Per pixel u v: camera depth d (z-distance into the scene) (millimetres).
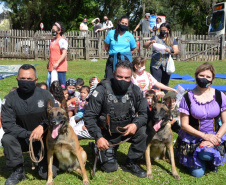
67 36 18281
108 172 3957
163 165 4277
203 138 3807
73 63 16281
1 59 18141
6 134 3590
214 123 3904
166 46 6898
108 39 6727
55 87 5254
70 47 18438
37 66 14742
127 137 3955
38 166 3768
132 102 3811
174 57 18781
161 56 6891
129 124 3740
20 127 3629
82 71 12773
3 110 3619
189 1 36781
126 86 3637
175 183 3709
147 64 15914
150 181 3762
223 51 18891
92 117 3777
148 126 4008
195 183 3709
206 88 3908
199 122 3904
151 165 4281
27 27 33250
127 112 3791
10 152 3533
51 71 7086
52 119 3400
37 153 3803
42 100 3721
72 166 3982
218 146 3867
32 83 3535
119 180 3770
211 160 3918
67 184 3643
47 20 34531
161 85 5969
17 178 3619
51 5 32062
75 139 3689
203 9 35312
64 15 33312
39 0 30344
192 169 3924
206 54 18797
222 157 3979
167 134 3957
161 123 3846
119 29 6625
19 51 18141
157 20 18922
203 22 35625
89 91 5754
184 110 3896
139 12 39656
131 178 3836
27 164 4242
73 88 6336
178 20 39219
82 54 18891
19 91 3656
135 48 6941
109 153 3932
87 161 4375
